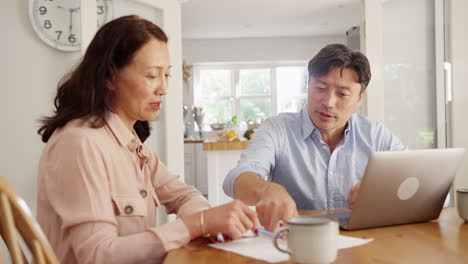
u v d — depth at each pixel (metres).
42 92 2.70
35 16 2.65
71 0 2.71
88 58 1.15
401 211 1.11
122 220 1.09
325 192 1.66
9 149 2.64
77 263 1.00
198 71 7.61
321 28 6.92
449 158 1.09
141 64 1.13
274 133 1.65
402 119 3.20
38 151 2.69
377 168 1.01
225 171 3.68
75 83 1.15
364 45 3.23
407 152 1.03
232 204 1.03
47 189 0.99
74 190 0.97
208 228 0.99
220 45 7.42
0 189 0.70
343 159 1.66
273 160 1.63
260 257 0.88
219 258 0.88
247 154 1.54
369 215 1.07
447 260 0.82
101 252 0.93
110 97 1.15
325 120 1.51
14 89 2.66
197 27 6.63
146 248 0.94
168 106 3.04
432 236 1.01
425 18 3.23
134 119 1.22
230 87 7.62
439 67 3.21
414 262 0.81
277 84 7.65
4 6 2.65
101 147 1.06
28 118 2.67
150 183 1.27
